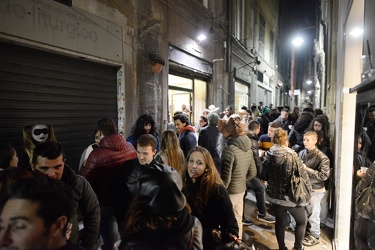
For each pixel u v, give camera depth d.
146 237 1.05
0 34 2.55
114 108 4.44
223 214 1.88
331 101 4.91
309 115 4.52
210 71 8.43
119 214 2.37
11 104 2.82
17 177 1.28
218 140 3.82
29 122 3.01
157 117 5.55
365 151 1.43
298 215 2.86
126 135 4.54
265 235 3.61
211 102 8.59
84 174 2.36
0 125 2.72
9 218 0.79
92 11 3.72
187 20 6.75
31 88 3.03
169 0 5.87
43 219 0.80
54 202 0.83
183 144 3.70
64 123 3.48
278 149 2.82
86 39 3.60
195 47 7.25
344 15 3.03
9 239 0.79
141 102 4.97
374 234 1.21
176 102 6.94
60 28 3.19
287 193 2.78
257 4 13.83
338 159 3.20
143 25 4.96
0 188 1.22
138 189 1.14
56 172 1.58
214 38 8.57
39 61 3.12
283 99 26.06
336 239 3.18
